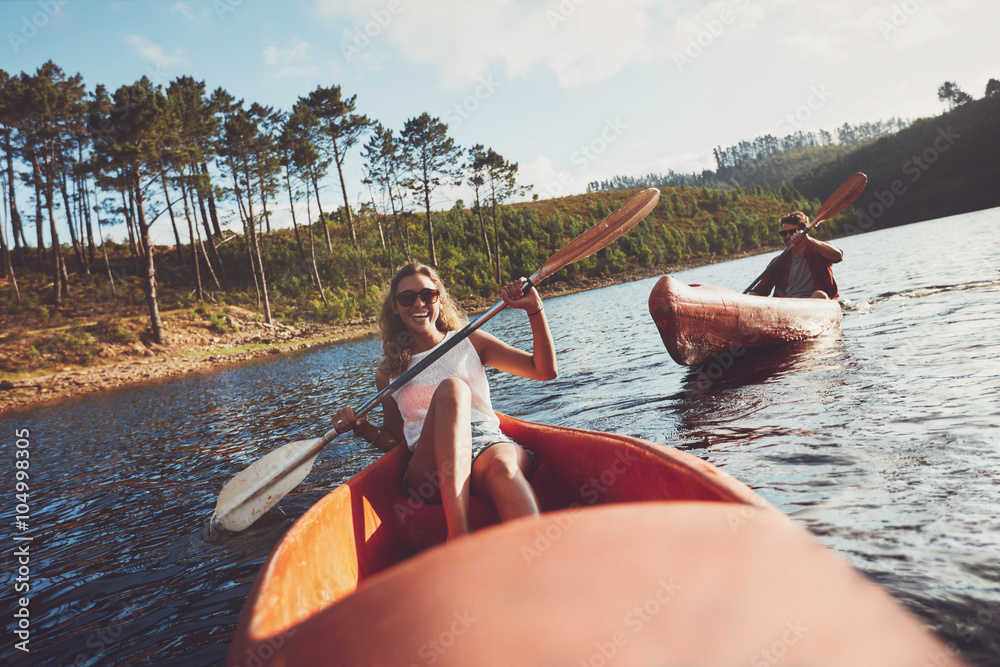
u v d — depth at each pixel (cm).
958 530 160
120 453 577
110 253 3622
